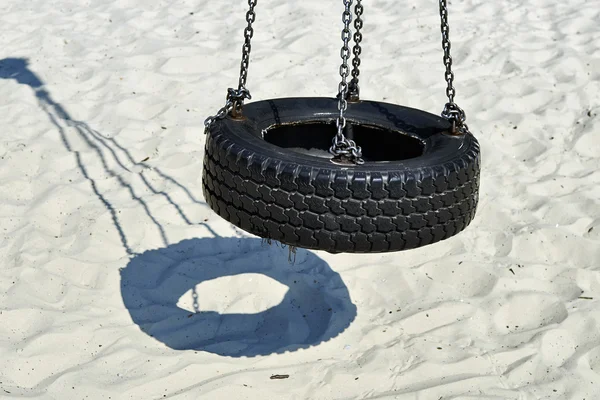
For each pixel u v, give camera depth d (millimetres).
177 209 8680
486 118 11031
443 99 11516
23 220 8305
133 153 9797
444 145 5625
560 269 7891
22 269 7445
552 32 13836
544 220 8797
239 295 7445
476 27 13914
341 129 5051
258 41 13242
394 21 14102
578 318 7145
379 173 4949
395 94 11594
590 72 12391
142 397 6082
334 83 11898
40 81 11633
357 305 7375
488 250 8273
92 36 13383
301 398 6168
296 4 14617
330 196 4922
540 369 6578
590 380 6496
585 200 9055
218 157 5324
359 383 6312
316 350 6711
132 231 8234
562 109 11180
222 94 11406
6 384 6148
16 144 9742
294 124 6305
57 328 6703
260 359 6555
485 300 7418
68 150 9781
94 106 11023
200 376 6316
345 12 4988
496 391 6262
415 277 7684
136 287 7406
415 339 6840
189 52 12641
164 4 14828
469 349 6750
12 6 14750
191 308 7246
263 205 5078
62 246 7973
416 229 5094
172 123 10594
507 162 9992
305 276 7641
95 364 6359
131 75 11844
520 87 11883
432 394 6184
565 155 10188
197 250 8047
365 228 4988
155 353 6582
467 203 5371
